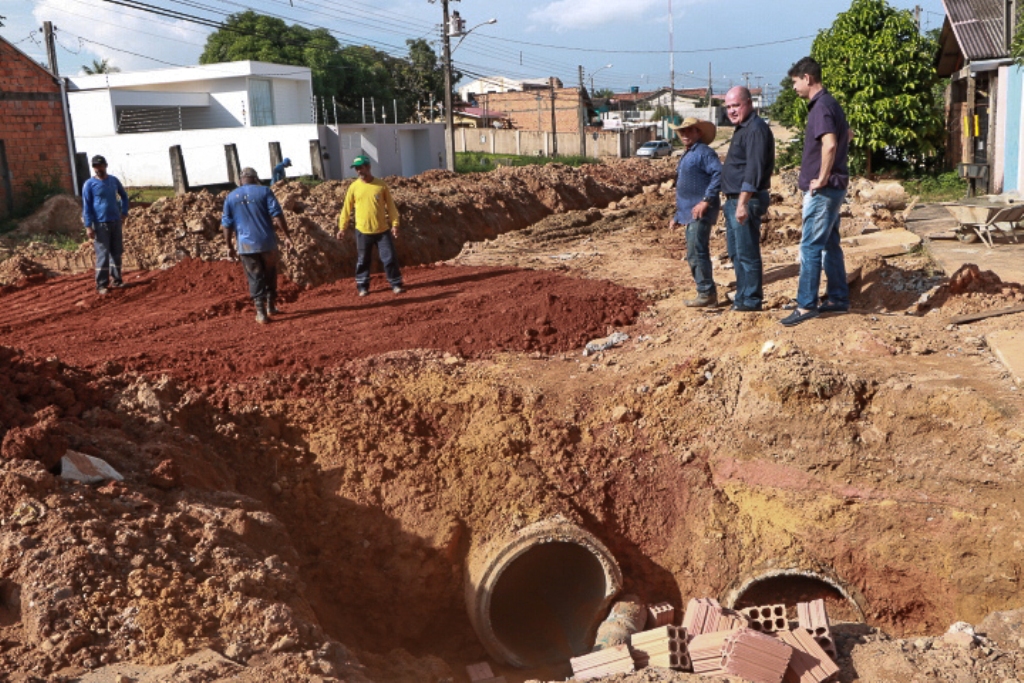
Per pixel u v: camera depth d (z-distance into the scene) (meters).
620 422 7.54
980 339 7.33
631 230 16.62
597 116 92.88
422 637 6.78
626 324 9.27
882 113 23.67
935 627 6.45
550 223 19.11
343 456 7.20
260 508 6.32
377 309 10.32
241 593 4.92
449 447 7.38
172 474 6.04
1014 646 5.15
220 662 4.34
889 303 9.07
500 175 23.48
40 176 24.22
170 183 39.50
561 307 9.51
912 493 6.51
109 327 10.06
